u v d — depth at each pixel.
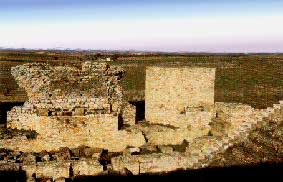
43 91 27.28
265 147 21.05
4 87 54.84
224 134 24.94
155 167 22.92
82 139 26.11
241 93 56.50
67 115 25.92
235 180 18.86
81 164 22.23
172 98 29.19
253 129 22.69
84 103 26.61
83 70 28.66
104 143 26.34
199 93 29.11
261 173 18.97
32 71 27.67
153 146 25.70
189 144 25.47
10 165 21.36
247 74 75.50
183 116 28.08
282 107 23.44
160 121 29.64
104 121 26.19
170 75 29.08
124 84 62.69
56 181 20.80
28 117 26.02
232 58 111.06
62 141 25.86
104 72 28.59
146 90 30.33
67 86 27.67
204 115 27.89
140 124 28.75
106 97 27.16
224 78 71.06
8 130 26.05
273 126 22.67
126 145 26.36
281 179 18.09
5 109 39.25
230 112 26.75
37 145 25.52
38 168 21.61
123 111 28.31
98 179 21.66
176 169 22.91
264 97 52.59
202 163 21.55
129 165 22.66
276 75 74.69
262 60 100.31
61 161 22.23
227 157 21.28
